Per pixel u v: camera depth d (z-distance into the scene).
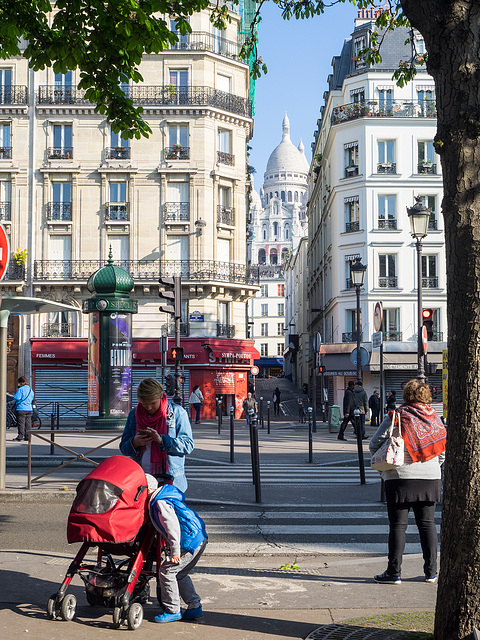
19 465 14.48
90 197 38.97
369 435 26.08
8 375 37.84
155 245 38.97
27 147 38.84
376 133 41.41
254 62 10.20
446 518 4.27
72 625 4.83
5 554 7.04
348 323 41.75
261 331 122.06
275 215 195.62
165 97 39.12
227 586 6.08
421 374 16.11
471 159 4.31
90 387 16.48
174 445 5.49
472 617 4.12
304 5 9.83
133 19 8.88
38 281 38.25
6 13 8.96
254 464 11.05
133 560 5.12
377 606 5.44
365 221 41.16
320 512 10.20
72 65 9.17
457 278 4.30
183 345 38.47
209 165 39.44
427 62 4.56
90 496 4.91
